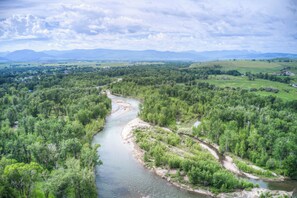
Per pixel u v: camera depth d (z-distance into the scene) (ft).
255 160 398.21
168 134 500.33
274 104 643.86
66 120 541.34
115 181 344.90
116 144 475.72
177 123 599.57
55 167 348.38
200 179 330.54
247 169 373.40
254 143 416.67
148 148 429.38
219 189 320.29
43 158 349.82
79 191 278.46
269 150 413.18
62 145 363.56
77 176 274.98
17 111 592.19
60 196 262.88
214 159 395.96
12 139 390.01
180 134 529.86
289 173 361.30
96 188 325.62
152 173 368.89
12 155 341.41
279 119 500.74
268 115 518.37
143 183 341.21
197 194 317.83
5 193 247.50
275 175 365.61
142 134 494.18
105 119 632.79
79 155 366.84
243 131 454.40
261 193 307.17
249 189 319.47
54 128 431.02
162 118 570.05
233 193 313.94
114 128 568.00
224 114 532.32
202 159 378.32
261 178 359.05
